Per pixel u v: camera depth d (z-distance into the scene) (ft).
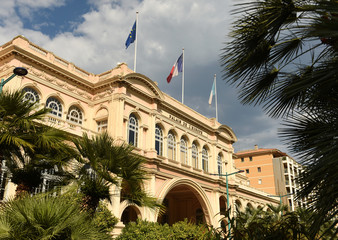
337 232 17.22
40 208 24.81
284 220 30.78
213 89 139.23
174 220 133.80
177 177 106.22
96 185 35.81
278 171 230.07
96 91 98.32
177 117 118.52
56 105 87.81
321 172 18.70
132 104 97.50
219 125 143.13
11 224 24.59
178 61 124.06
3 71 78.69
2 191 60.13
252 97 26.91
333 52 21.34
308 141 22.33
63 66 91.61
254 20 23.61
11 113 33.17
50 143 34.58
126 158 36.50
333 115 21.39
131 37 104.99
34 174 36.27
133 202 38.50
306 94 23.21
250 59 25.09
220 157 141.90
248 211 102.06
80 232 25.73
